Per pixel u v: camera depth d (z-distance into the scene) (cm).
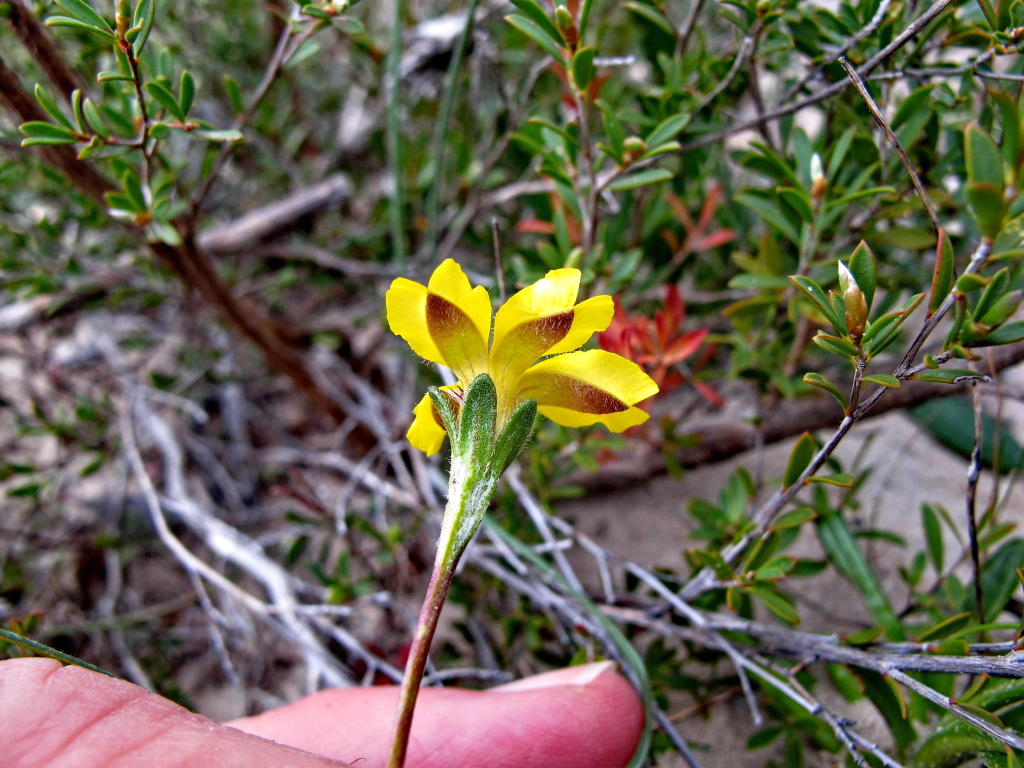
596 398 10
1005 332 9
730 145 21
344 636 16
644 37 18
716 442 19
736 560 13
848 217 15
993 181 8
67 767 10
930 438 21
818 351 18
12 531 20
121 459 22
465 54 21
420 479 18
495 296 18
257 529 21
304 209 22
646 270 21
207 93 24
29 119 14
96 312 23
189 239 16
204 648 20
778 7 13
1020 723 11
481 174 19
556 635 18
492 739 14
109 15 17
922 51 13
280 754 10
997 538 14
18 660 11
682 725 17
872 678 13
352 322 22
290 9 22
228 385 23
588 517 20
